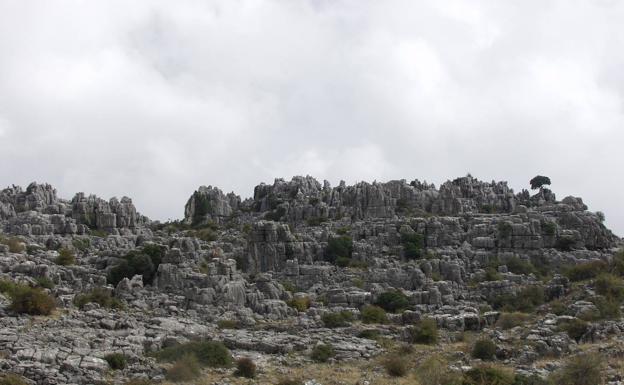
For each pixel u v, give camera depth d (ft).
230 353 265.95
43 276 363.35
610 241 531.91
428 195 626.64
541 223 512.63
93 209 571.69
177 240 423.64
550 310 343.26
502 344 277.85
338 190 647.97
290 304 382.83
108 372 227.61
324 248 500.33
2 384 198.80
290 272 460.55
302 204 624.18
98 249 474.08
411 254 496.64
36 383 209.36
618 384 204.23
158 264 406.41
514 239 500.33
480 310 385.09
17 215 543.39
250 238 492.95
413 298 390.63
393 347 290.35
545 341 266.36
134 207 591.37
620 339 263.90
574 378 216.33
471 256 492.54
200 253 422.00
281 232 492.54
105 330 279.69
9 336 250.16
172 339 270.05
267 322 341.62
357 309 377.91
